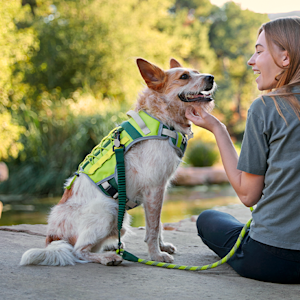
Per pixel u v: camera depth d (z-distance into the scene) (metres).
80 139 9.59
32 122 10.11
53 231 2.46
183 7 33.16
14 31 10.98
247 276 1.97
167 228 3.99
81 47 14.94
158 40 16.00
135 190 2.49
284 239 1.75
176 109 2.65
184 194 9.12
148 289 1.72
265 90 2.01
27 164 9.94
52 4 15.44
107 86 15.43
